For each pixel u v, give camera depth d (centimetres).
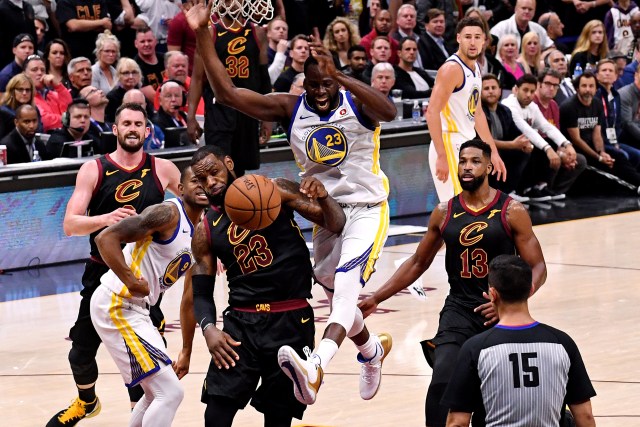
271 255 896
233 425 1087
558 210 2200
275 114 1038
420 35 2517
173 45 2283
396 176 2159
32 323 1484
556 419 747
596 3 3031
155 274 965
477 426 902
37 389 1216
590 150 2352
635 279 1645
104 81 2155
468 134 1498
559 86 2456
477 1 2809
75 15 2309
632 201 2283
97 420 1120
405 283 1012
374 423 1073
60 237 1828
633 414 1072
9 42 2191
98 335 1062
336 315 974
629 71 2702
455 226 957
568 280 1648
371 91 998
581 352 1287
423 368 1252
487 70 2417
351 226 1034
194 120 1750
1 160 1784
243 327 900
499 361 743
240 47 1700
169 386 964
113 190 1079
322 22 2648
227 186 898
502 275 761
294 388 883
